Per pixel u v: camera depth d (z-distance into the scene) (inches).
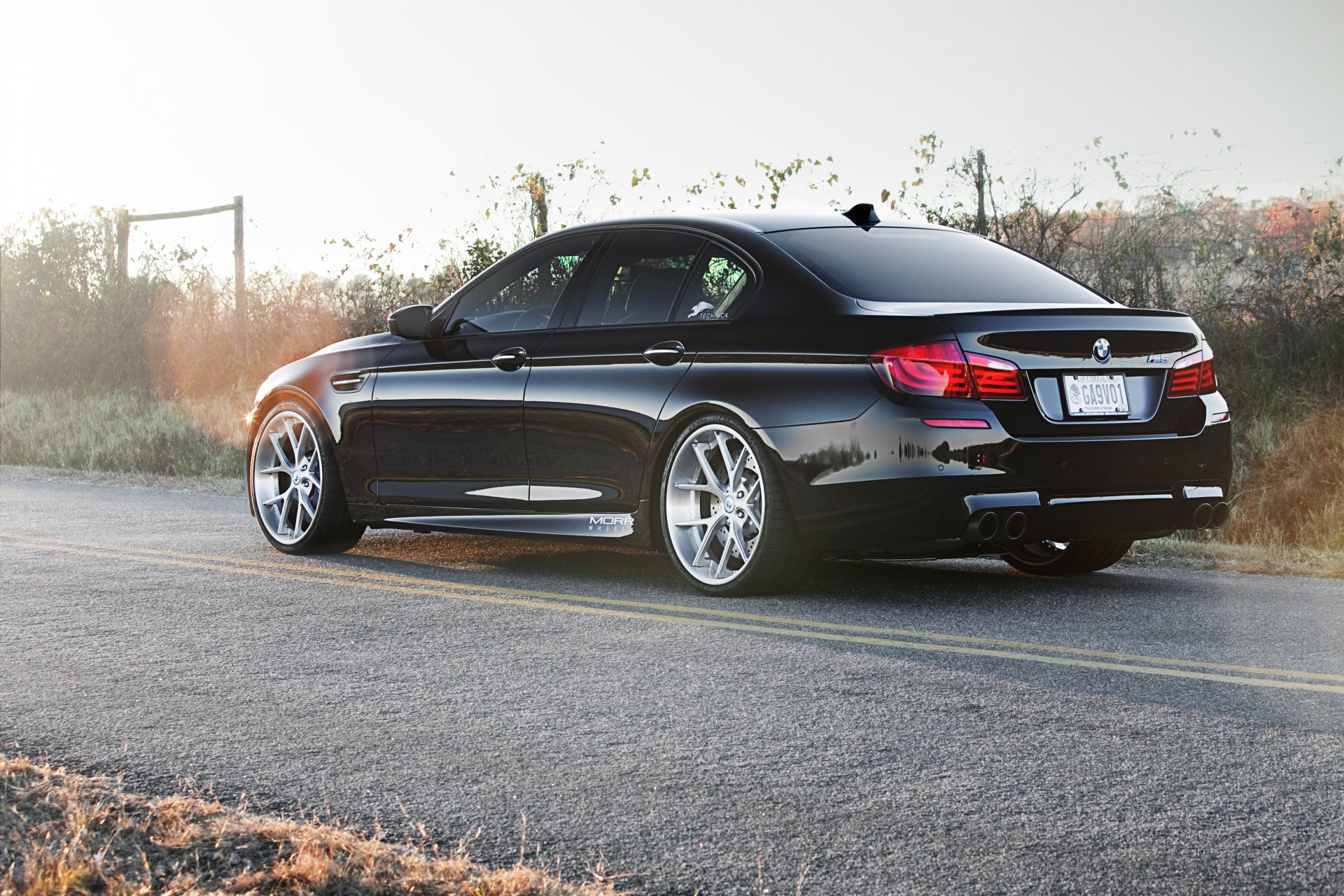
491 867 106.6
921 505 205.5
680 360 229.1
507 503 252.7
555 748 138.9
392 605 221.9
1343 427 386.9
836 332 214.2
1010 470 206.1
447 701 158.4
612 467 237.0
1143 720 148.0
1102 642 189.3
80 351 745.6
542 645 189.0
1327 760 133.0
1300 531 340.5
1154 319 221.6
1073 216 448.5
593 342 241.9
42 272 780.0
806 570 224.2
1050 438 209.2
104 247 788.6
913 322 208.7
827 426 211.5
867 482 208.1
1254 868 105.5
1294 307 427.5
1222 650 183.5
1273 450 386.0
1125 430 216.1
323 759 135.5
